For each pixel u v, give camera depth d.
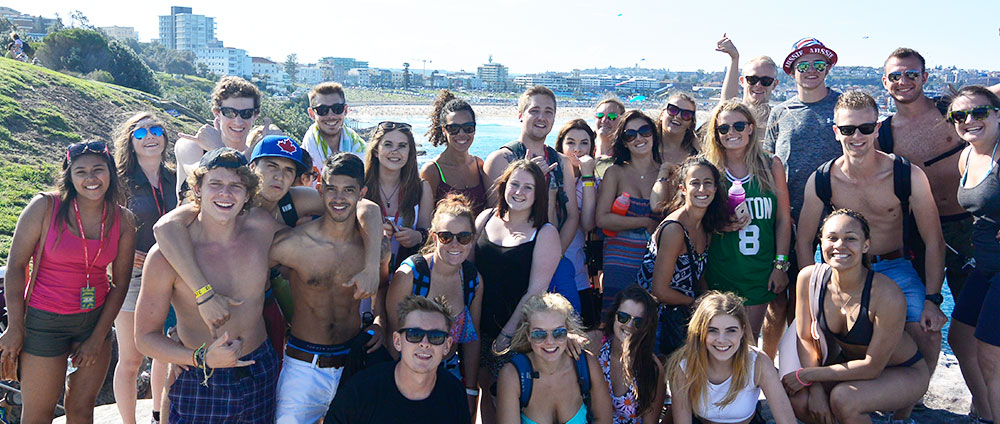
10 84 40.59
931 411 5.45
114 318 4.55
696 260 5.08
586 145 6.42
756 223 5.22
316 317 4.25
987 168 4.53
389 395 3.99
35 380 4.36
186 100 69.50
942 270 4.95
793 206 5.91
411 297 4.02
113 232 4.39
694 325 4.36
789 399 4.82
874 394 4.54
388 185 5.25
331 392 4.34
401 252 5.15
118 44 76.62
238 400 4.06
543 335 4.13
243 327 4.06
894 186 4.87
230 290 4.00
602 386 4.43
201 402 4.02
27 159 32.56
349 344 4.34
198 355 3.84
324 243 4.11
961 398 5.65
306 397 4.28
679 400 4.48
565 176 5.70
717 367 4.41
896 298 4.43
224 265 3.98
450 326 4.02
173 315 5.31
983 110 4.46
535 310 4.17
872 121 4.78
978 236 4.64
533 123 5.85
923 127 5.44
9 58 51.19
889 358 4.64
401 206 5.21
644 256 5.21
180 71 149.75
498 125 140.25
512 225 4.89
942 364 6.38
